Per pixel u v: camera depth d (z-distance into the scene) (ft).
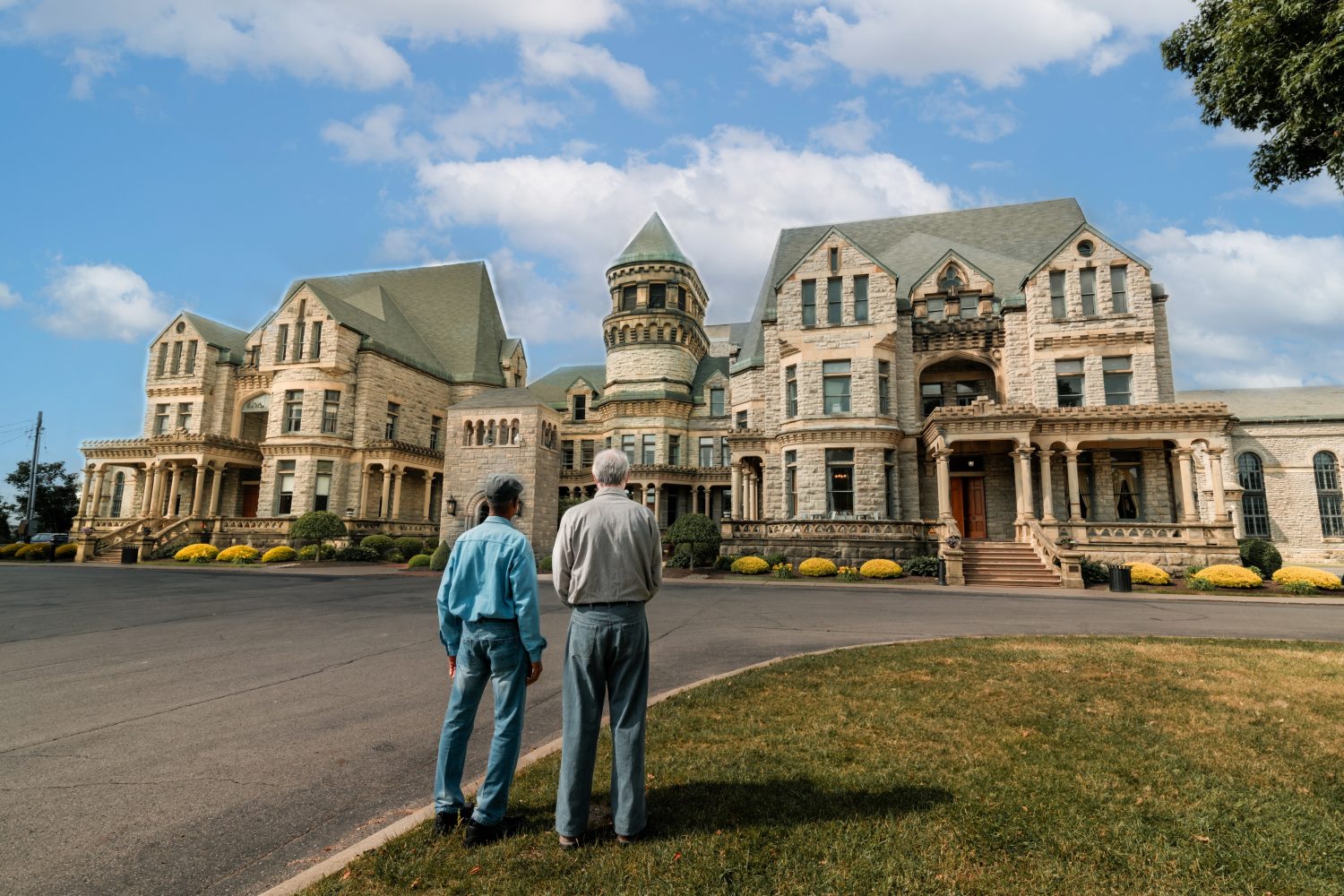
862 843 12.83
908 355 104.99
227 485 154.30
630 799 12.88
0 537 188.44
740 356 139.33
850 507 99.35
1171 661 29.63
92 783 16.92
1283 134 32.45
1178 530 84.12
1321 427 128.06
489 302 191.93
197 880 12.23
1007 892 11.35
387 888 11.38
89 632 41.60
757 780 15.87
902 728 19.98
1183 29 36.58
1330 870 12.16
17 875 12.24
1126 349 95.35
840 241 105.60
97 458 150.71
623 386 166.09
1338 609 55.93
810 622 46.39
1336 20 28.45
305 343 141.28
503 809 13.20
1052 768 16.78
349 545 126.00
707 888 11.26
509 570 13.82
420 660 32.58
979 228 124.98
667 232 173.58
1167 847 12.87
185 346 154.61
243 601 58.59
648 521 13.69
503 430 116.47
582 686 13.11
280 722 22.29
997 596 65.87
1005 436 89.86
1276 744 18.71
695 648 36.14
